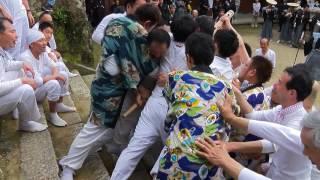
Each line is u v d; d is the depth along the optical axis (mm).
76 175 3160
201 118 2158
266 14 14969
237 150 2275
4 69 3213
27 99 3141
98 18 11836
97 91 2943
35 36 3621
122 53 2764
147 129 2910
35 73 3590
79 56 7012
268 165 2703
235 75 3014
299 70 2219
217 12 16484
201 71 2283
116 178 2873
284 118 2305
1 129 3438
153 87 2957
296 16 14305
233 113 2256
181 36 2809
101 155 3729
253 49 13766
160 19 2959
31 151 3104
